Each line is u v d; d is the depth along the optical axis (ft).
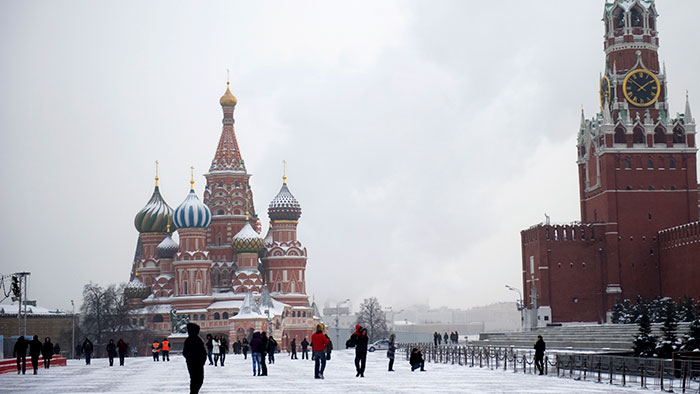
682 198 522.88
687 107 529.04
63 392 146.51
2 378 192.65
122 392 145.59
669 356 214.90
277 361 304.09
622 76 532.73
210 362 274.77
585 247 523.70
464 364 250.78
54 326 646.74
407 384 160.04
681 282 491.31
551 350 332.60
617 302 491.72
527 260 544.21
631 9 538.88
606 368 184.03
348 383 163.53
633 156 522.88
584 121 557.74
